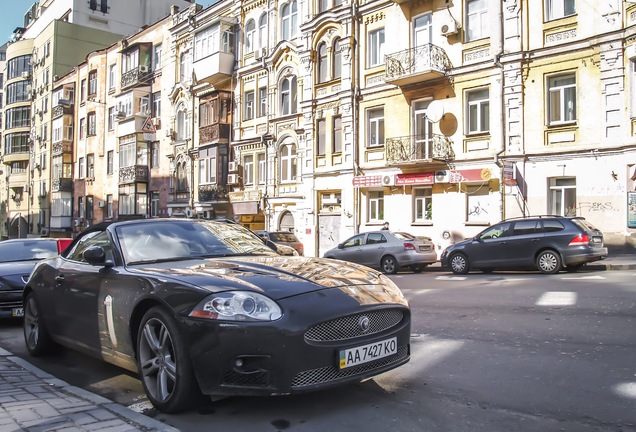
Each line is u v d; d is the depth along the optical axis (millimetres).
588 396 4336
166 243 5293
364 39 24703
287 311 3719
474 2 21047
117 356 4727
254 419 3889
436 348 6078
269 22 29406
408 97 22844
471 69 20766
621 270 14555
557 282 11734
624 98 17297
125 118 40188
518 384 4695
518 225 15055
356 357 3877
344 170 25031
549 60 18953
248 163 30906
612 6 17500
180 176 36375
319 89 26484
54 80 52469
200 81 33562
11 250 10500
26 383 4938
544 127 19047
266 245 5875
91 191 46781
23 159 59438
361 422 3816
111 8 54938
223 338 3686
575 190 18469
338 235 25719
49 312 5953
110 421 3684
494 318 7828
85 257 4922
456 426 3744
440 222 21594
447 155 21281
